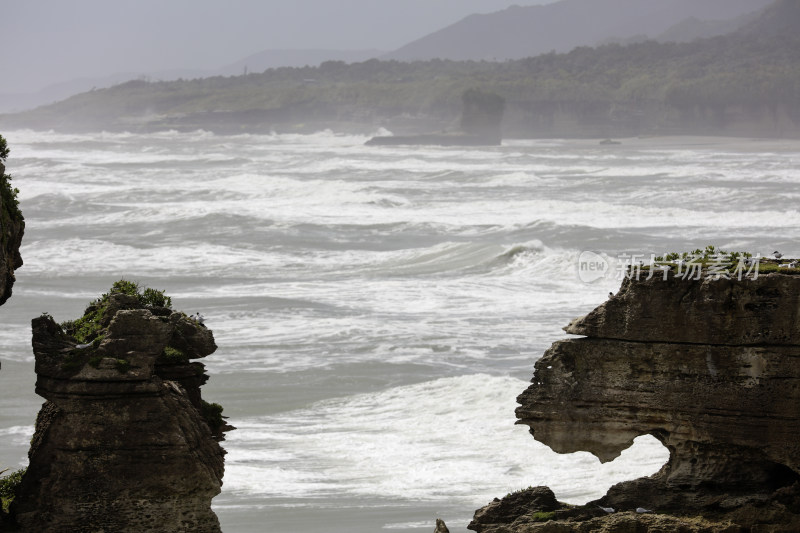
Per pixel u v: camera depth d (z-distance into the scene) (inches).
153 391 1643.7
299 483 2439.7
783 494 1683.1
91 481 1638.8
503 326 3969.0
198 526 1657.2
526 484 2407.7
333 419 2898.6
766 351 1669.5
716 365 1690.5
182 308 4306.1
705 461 1726.1
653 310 1707.7
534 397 1769.2
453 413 2901.1
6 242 1665.8
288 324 3996.1
